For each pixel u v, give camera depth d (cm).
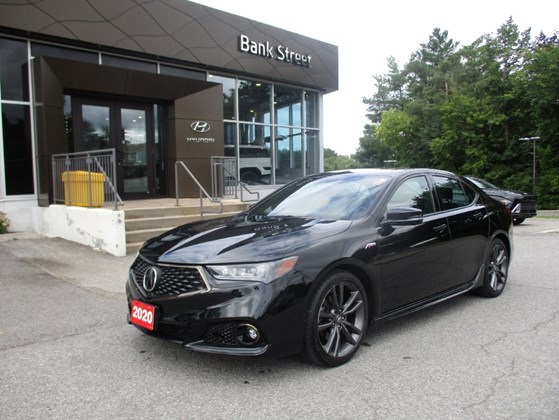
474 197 543
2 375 346
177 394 313
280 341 319
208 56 1317
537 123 2225
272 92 1559
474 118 2586
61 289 587
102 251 812
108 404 301
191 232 402
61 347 400
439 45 5731
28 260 746
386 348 391
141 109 1244
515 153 2470
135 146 1239
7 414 289
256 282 317
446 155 2738
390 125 3556
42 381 335
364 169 504
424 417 280
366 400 302
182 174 1243
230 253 333
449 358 370
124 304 527
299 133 1662
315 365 354
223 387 322
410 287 417
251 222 418
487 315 480
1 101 1008
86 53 1141
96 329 446
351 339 363
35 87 1022
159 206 979
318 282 338
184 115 1239
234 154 1454
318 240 353
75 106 1127
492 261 548
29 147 1047
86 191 890
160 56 1228
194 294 321
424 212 459
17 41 1033
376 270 382
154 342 411
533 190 2238
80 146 1134
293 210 447
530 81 2236
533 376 336
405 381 329
